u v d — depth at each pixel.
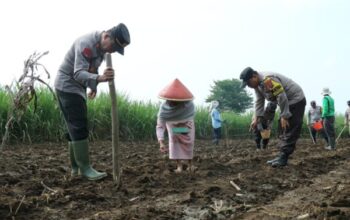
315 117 15.96
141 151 11.25
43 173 6.01
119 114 14.84
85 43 5.13
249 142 18.08
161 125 6.39
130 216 4.00
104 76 4.95
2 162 7.15
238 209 4.50
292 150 7.28
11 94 4.76
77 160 5.46
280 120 7.31
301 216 4.09
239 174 6.65
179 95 6.13
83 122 5.39
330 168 7.80
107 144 13.10
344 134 26.16
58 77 5.34
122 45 5.18
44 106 12.38
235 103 53.72
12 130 11.51
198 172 6.46
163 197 4.90
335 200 4.61
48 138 12.40
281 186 5.73
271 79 6.75
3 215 3.87
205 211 4.38
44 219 3.89
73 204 4.35
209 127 19.80
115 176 5.23
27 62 4.68
